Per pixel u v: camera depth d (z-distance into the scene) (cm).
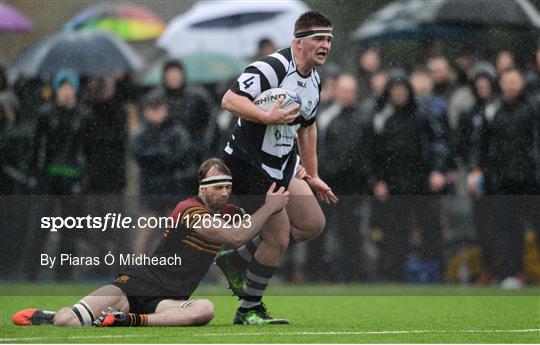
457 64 3516
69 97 3447
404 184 3372
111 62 3509
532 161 3422
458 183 3419
